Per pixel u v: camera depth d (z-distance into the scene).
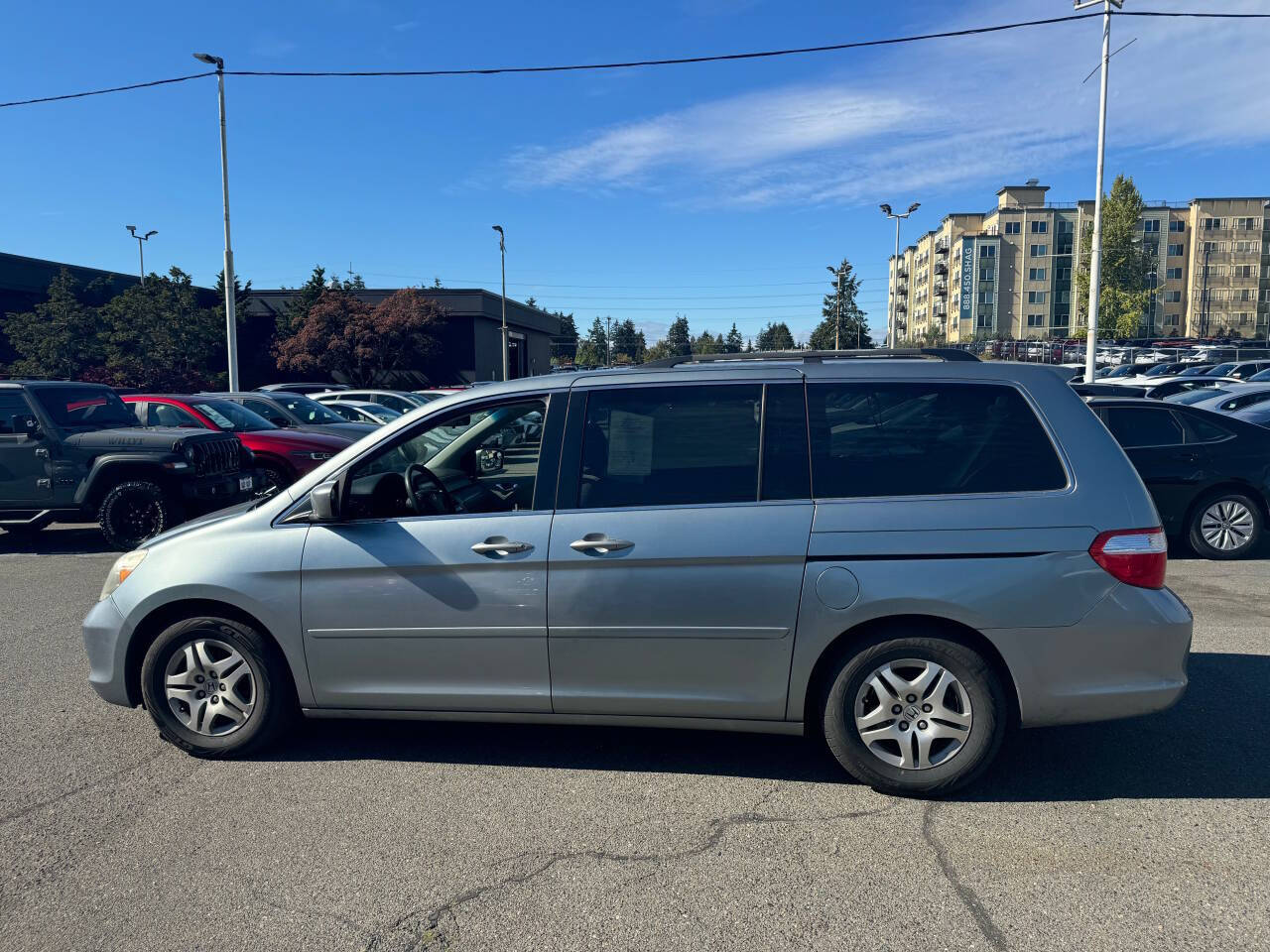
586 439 3.90
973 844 3.34
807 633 3.62
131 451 9.47
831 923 2.85
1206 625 6.35
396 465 4.72
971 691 3.58
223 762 4.16
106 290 35.97
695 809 3.65
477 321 46.72
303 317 42.34
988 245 89.94
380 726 4.62
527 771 4.04
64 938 2.81
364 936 2.81
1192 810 3.59
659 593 3.69
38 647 6.07
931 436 3.73
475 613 3.84
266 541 4.03
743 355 4.22
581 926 2.85
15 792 3.84
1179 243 94.44
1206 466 8.62
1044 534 3.54
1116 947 2.71
